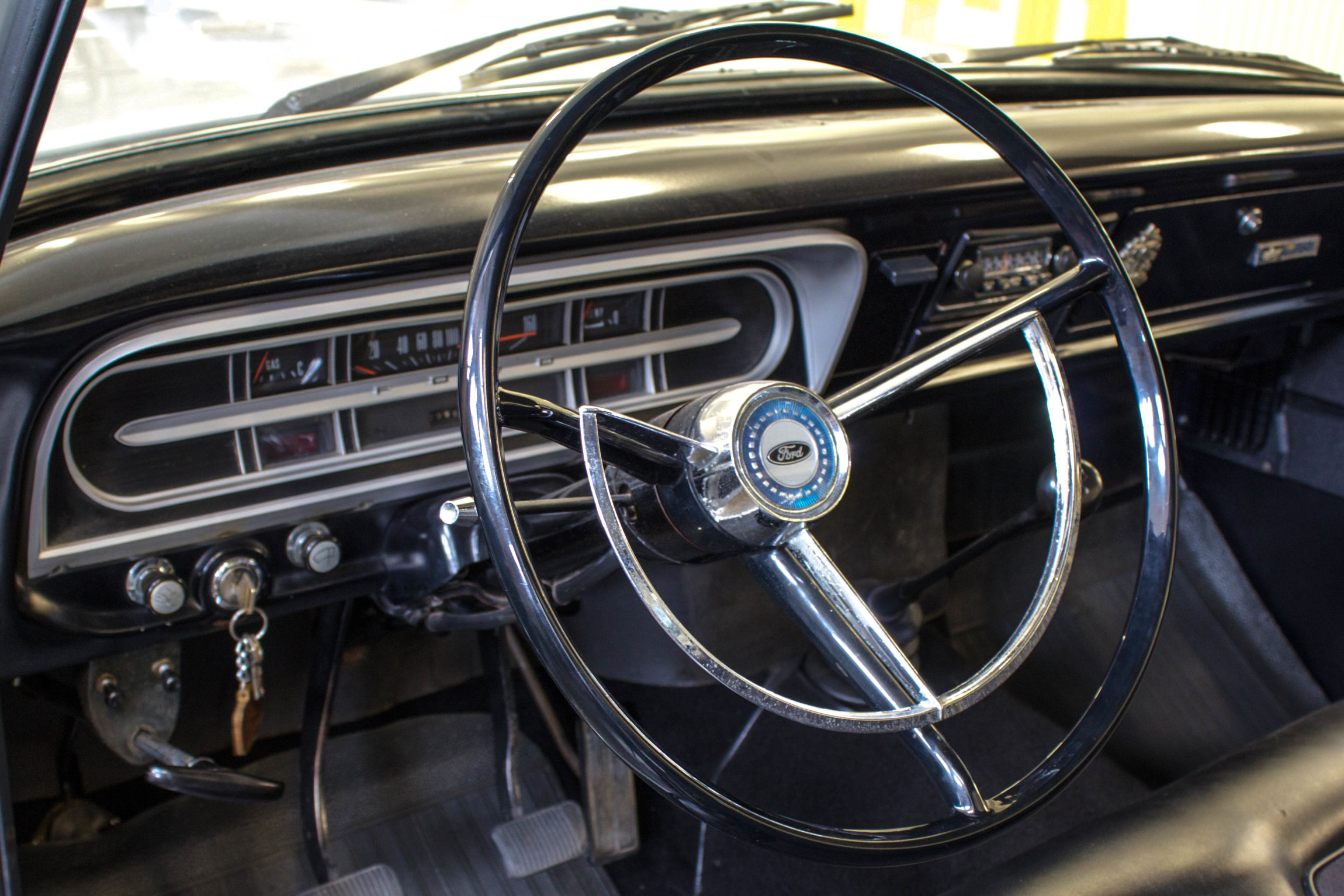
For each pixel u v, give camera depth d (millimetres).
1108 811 1577
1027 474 1914
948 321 1215
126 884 1321
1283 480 1757
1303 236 1434
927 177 1069
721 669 589
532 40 1187
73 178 888
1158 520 779
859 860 622
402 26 1105
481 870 1395
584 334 1033
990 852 1497
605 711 576
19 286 750
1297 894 757
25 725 1358
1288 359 1721
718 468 650
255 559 962
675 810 1554
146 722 1114
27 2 501
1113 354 1413
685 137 1121
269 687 1539
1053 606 707
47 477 815
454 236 869
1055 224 1199
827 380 1166
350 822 1450
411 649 1659
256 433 925
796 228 1029
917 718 642
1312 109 1467
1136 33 1620
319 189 912
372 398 946
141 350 809
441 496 1019
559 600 843
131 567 904
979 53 1465
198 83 995
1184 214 1319
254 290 809
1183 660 1796
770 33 700
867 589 1465
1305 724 938
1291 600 1762
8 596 837
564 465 1090
